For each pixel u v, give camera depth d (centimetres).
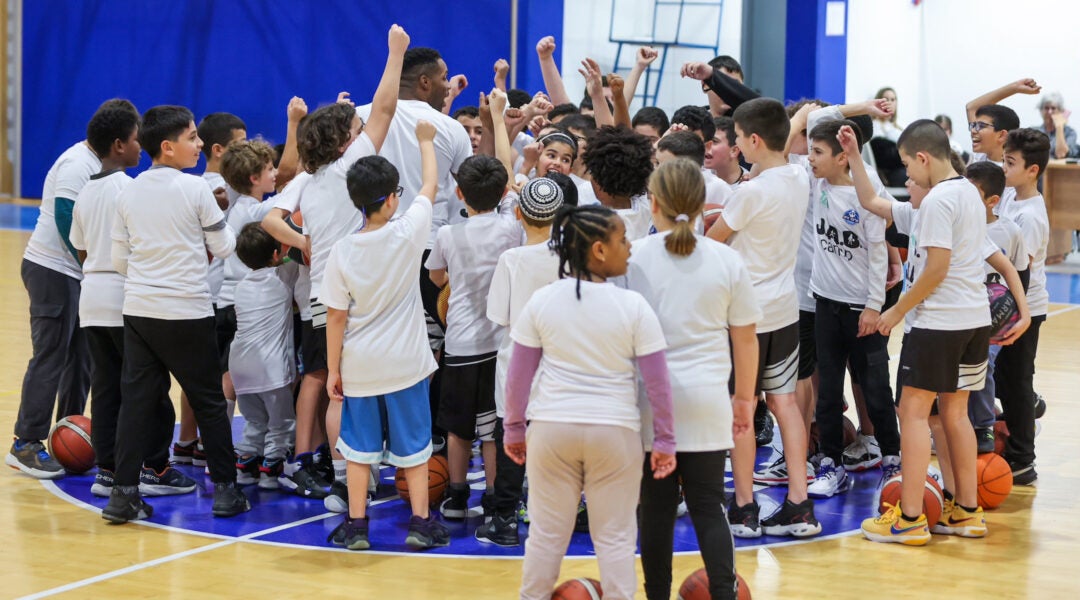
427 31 1405
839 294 538
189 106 1667
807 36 1451
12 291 1105
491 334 474
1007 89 623
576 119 573
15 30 1919
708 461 348
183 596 396
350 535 450
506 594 403
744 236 449
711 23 1469
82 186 529
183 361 479
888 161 1442
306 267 516
